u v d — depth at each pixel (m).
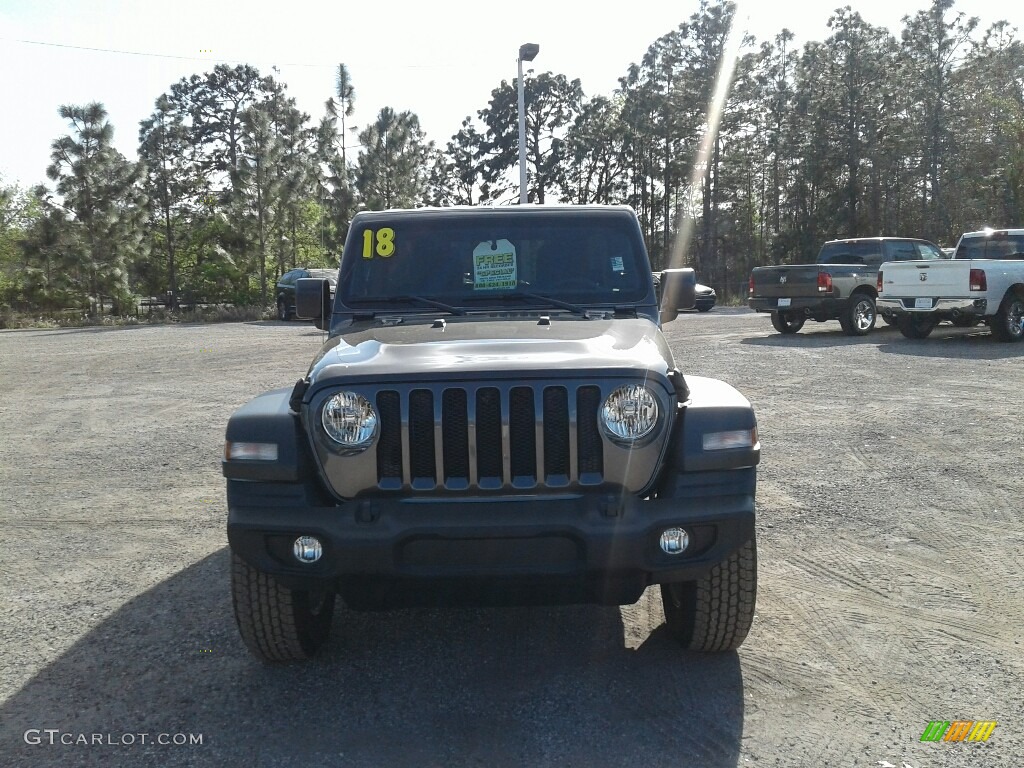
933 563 5.22
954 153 53.19
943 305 15.71
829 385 11.55
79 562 5.61
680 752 3.28
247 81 62.97
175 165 45.94
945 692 3.70
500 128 60.66
